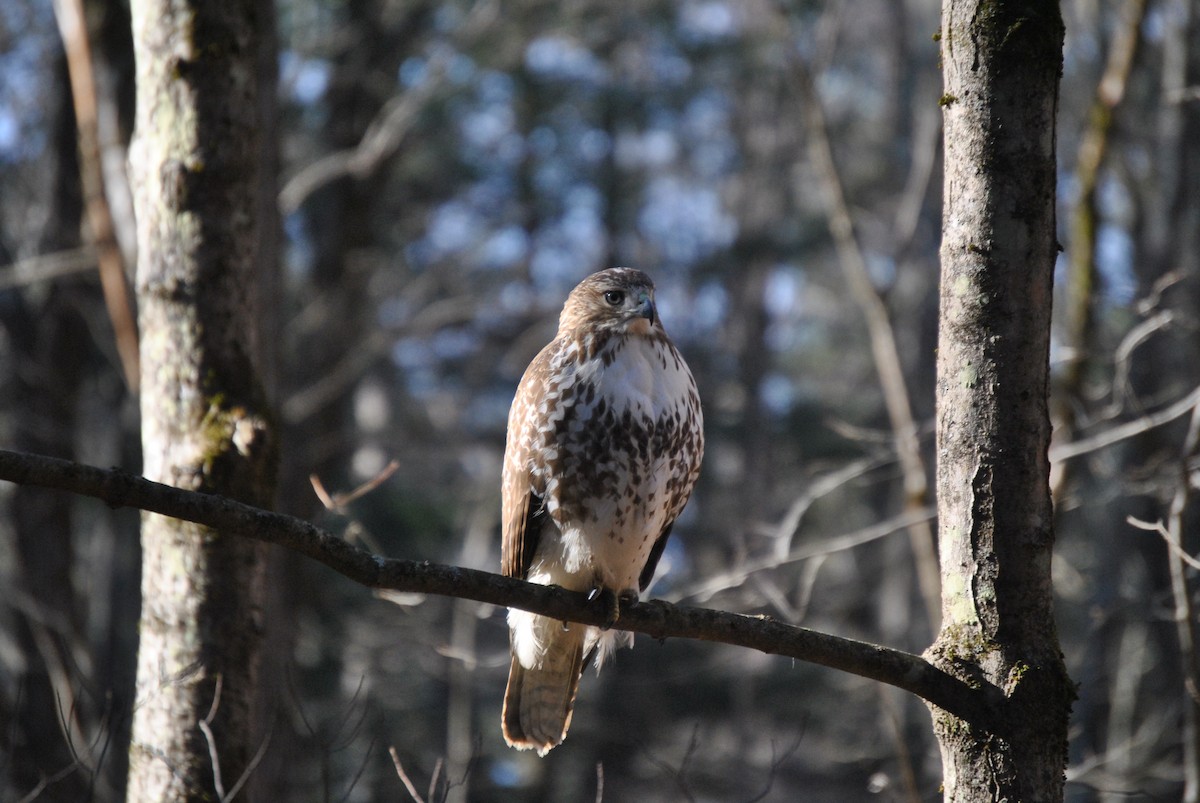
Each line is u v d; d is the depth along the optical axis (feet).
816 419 100.63
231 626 21.81
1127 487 33.78
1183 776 39.24
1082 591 51.26
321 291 67.00
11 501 53.31
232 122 22.29
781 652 17.42
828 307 134.62
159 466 21.77
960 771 16.53
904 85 119.24
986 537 16.78
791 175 117.70
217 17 22.24
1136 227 54.29
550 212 97.76
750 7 99.71
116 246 34.55
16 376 57.11
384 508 71.82
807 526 95.04
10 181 63.26
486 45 70.49
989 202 16.83
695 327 124.67
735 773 76.48
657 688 80.02
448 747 66.69
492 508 74.54
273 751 40.68
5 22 62.49
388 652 63.62
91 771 23.22
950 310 17.19
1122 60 38.65
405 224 86.22
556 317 102.53
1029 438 16.75
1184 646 28.32
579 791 77.87
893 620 96.22
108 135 39.32
